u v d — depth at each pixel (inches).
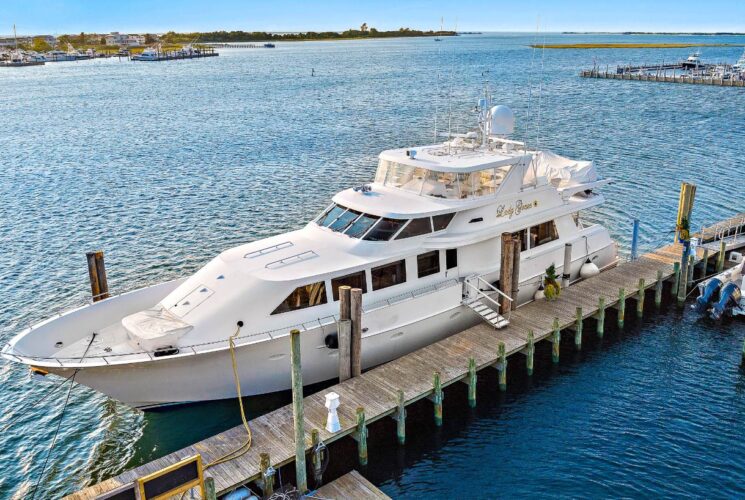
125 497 586.6
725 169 2124.8
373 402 809.5
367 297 920.9
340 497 690.8
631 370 1001.5
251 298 845.2
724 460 794.8
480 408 904.3
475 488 754.8
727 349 1063.0
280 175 2194.9
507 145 1118.4
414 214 960.3
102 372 767.1
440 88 5078.7
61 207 1882.4
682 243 1306.6
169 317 846.5
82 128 3373.5
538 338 979.9
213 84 5885.8
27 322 1182.3
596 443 829.8
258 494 721.0
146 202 1914.4
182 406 839.1
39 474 804.0
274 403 893.8
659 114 3395.7
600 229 1279.5
